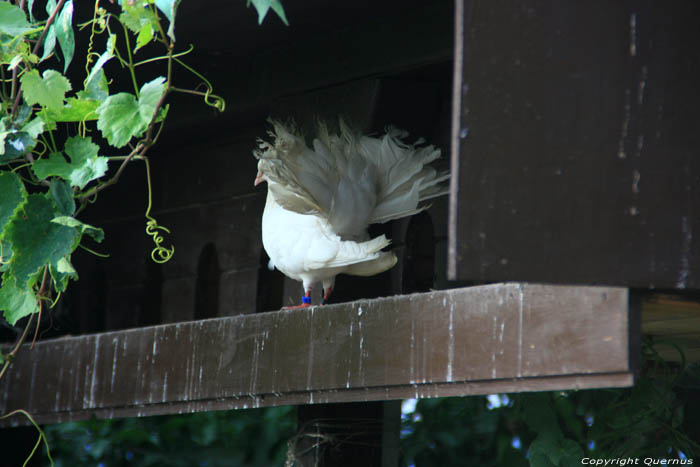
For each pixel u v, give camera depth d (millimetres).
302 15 7875
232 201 9922
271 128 8719
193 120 9453
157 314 10805
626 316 4719
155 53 8617
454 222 4223
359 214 7043
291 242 7184
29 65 6348
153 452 13516
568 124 4402
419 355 5824
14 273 6145
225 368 7160
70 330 10500
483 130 4285
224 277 9844
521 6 4375
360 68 7980
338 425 8188
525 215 4312
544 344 5090
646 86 4512
